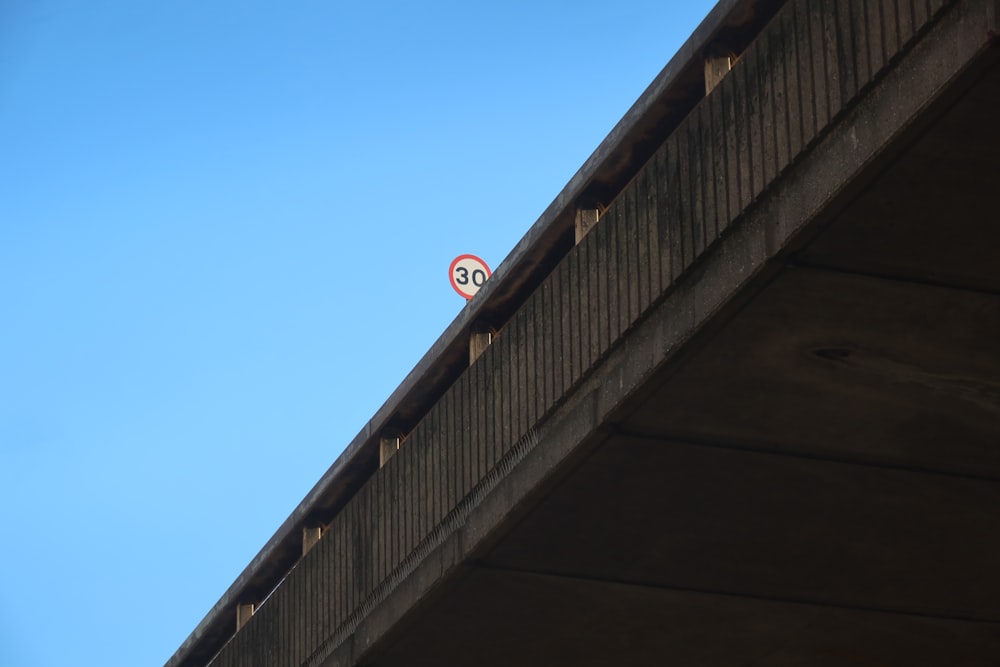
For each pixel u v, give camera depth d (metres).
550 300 16.33
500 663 19.11
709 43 14.58
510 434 16.75
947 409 14.50
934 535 16.58
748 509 16.05
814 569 17.20
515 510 15.81
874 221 12.30
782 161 12.88
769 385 14.16
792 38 12.98
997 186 11.89
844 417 14.64
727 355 13.79
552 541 16.41
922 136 11.52
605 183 16.34
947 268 12.76
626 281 14.97
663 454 15.08
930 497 15.90
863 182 11.98
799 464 15.34
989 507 16.08
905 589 17.66
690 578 17.28
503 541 16.31
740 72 13.65
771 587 17.53
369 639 18.50
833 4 12.48
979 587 17.61
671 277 14.20
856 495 15.87
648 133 15.66
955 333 13.48
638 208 14.93
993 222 12.24
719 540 16.61
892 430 14.85
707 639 18.72
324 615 20.39
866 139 11.88
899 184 11.95
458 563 16.69
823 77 12.50
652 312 14.51
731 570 17.20
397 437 20.17
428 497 18.20
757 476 15.50
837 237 12.48
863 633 18.62
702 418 14.60
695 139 14.16
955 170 11.78
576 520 16.08
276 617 21.91
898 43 11.67
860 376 14.05
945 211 12.18
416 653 18.69
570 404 15.78
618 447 14.91
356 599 19.56
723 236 13.54
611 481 15.46
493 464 16.98
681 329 13.79
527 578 17.03
